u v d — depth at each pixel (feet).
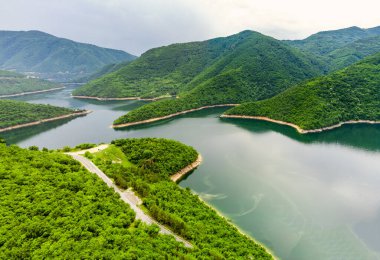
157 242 213.25
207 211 303.07
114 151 403.13
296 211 330.13
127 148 426.92
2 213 208.23
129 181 316.19
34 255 176.65
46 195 236.63
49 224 205.26
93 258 177.27
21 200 226.79
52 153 333.83
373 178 419.95
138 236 213.66
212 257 211.00
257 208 334.85
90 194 255.29
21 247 182.19
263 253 248.32
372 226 305.32
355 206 343.67
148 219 252.01
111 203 251.80
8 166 270.26
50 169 282.97
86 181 277.23
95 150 401.29
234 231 275.18
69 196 244.01
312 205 343.46
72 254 179.52
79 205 234.79
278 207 337.72
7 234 190.49
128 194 288.71
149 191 302.04
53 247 183.32
